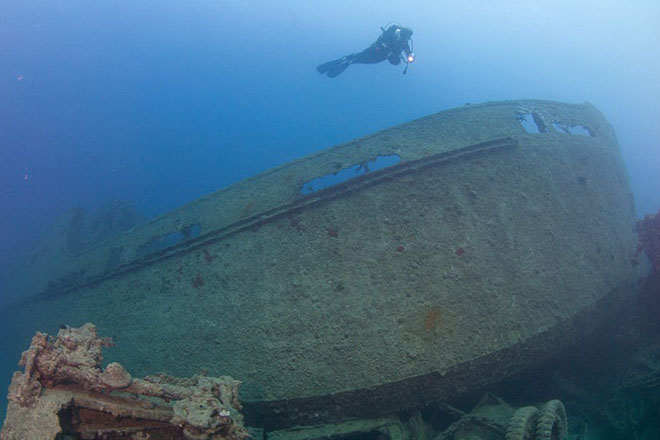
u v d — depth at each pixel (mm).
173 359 5508
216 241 6082
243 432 3275
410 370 4668
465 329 4898
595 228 6309
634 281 6668
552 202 6102
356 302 5047
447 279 5141
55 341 3193
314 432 4660
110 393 3332
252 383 4902
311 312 5098
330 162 6477
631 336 6500
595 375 6398
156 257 6605
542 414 4141
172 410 3430
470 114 6934
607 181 7195
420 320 4906
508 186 5961
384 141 6555
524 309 5141
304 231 5617
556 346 5281
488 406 4934
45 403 2895
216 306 5609
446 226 5469
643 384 4875
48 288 8438
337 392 4641
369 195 5672
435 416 5215
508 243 5512
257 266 5609
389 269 5191
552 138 6922
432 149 6211
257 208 6324
